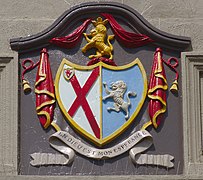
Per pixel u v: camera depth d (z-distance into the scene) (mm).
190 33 15344
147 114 15039
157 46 15242
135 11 15289
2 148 14922
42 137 14969
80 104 15008
